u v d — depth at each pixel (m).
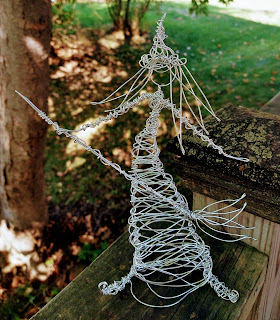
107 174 4.28
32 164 2.99
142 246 1.16
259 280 1.22
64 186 4.14
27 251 3.42
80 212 3.88
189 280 1.19
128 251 1.30
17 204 3.17
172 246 1.26
